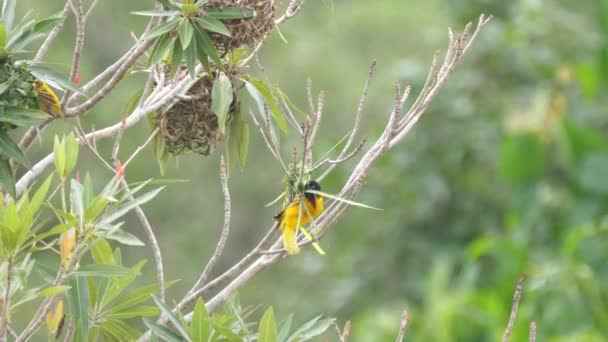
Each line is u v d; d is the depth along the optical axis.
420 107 6.33
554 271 11.95
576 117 14.91
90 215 5.66
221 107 6.61
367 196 14.63
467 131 14.33
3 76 5.85
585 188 13.32
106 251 6.17
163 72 6.97
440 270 11.57
